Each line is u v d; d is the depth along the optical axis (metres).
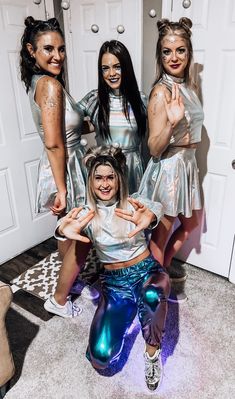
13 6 2.15
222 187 2.13
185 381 1.62
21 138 2.44
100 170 1.51
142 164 2.07
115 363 1.73
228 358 1.73
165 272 1.63
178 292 2.18
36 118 1.77
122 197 1.60
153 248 1.91
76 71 2.49
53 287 2.26
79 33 2.35
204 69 1.94
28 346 1.82
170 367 1.69
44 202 1.93
